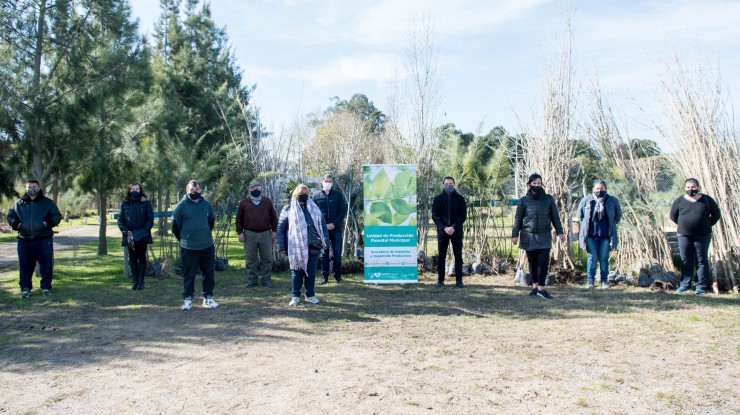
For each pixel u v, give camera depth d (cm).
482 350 535
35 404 405
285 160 1201
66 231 2841
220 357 519
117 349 551
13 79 973
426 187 1124
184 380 454
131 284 961
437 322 656
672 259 976
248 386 438
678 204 827
